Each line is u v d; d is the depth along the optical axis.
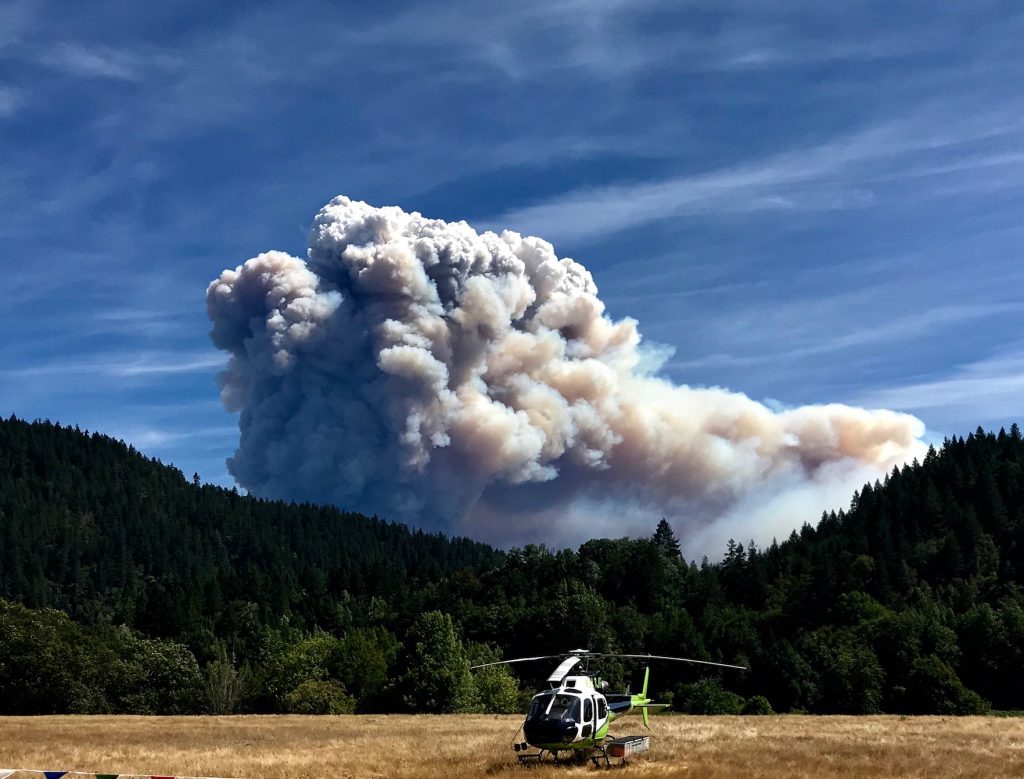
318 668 93.88
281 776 28.20
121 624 148.75
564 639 115.69
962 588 142.88
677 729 44.44
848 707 96.56
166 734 47.19
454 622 128.12
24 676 83.00
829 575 140.12
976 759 30.91
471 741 39.69
